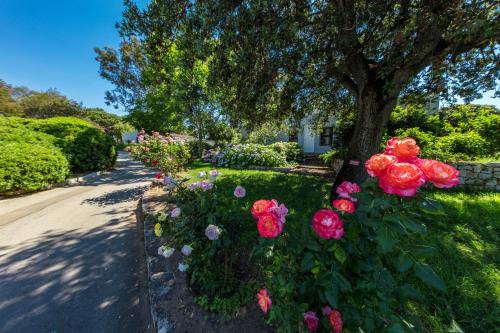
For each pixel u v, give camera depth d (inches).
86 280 94.7
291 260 46.1
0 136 249.8
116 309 78.8
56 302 81.8
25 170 224.7
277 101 216.1
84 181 302.2
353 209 45.6
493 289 69.1
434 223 112.2
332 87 224.1
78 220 161.6
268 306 49.0
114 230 144.6
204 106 437.4
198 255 73.1
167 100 491.5
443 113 278.1
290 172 299.4
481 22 90.7
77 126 374.6
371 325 39.4
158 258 99.8
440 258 84.3
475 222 113.4
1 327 70.9
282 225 50.4
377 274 41.2
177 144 295.9
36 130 338.0
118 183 289.4
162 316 67.6
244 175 265.3
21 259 110.3
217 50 146.6
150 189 234.7
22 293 86.3
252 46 133.6
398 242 38.0
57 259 110.5
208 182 84.2
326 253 44.7
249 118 213.2
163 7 139.2
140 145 301.9
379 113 156.0
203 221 74.0
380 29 144.0
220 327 63.2
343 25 126.6
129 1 159.0
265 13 124.4
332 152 341.7
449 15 109.7
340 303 42.6
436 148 205.2
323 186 208.1
